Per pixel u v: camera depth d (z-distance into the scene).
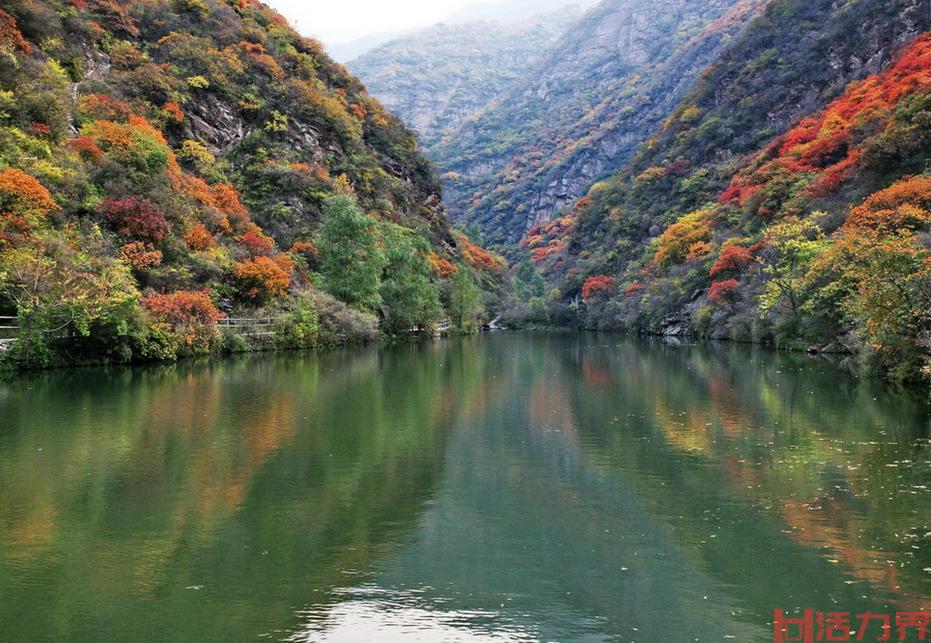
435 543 9.53
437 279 72.00
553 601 7.85
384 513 10.75
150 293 32.09
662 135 121.62
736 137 99.88
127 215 33.72
